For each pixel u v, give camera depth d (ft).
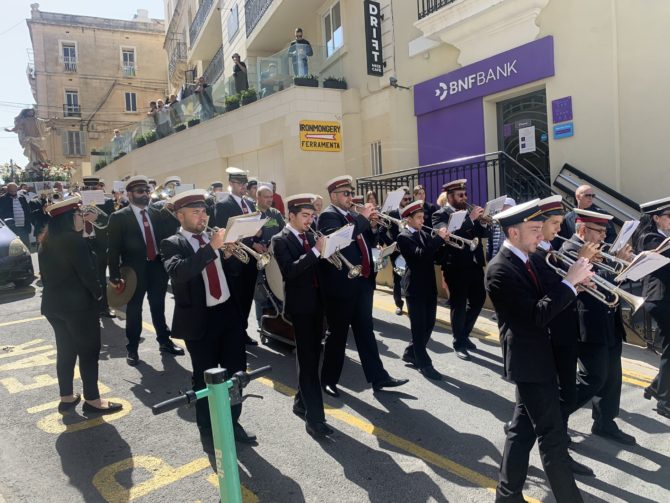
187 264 11.98
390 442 13.46
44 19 121.80
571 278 9.45
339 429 14.21
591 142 27.02
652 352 20.08
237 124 48.01
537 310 9.45
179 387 17.15
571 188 26.94
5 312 27.45
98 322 15.39
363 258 16.28
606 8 26.00
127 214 19.56
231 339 13.37
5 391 17.12
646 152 25.02
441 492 11.24
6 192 46.93
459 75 33.17
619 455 12.78
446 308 27.50
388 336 22.65
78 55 124.36
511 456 10.28
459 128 34.06
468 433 13.87
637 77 25.13
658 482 11.63
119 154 76.28
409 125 37.45
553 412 9.75
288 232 14.55
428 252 17.75
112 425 14.56
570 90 27.71
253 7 53.88
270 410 15.43
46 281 14.97
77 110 124.67
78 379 18.38
